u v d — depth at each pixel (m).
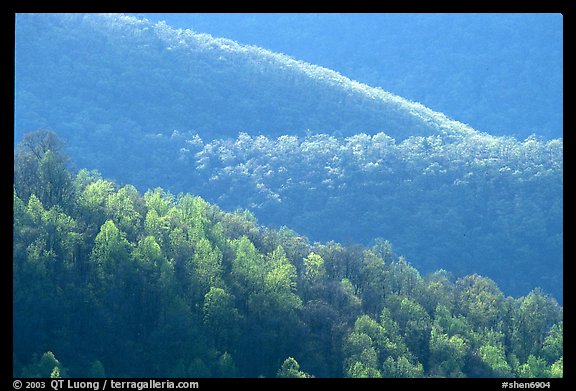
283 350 190.25
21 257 182.75
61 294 181.62
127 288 189.00
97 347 179.50
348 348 191.25
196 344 183.75
